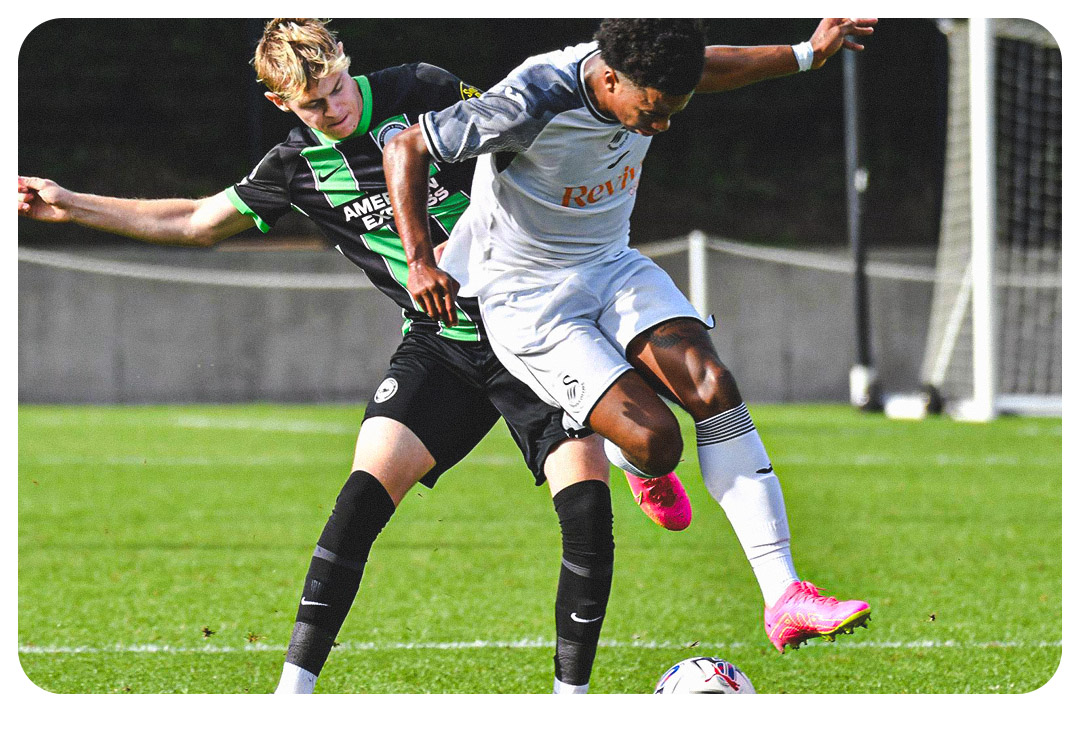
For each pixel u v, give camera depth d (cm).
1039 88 5650
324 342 5162
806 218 6525
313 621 1074
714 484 1080
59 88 6225
